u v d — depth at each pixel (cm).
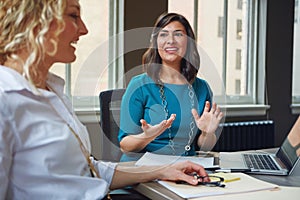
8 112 72
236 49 343
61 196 81
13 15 74
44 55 79
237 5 340
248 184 101
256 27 345
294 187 101
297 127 135
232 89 342
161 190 98
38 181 78
